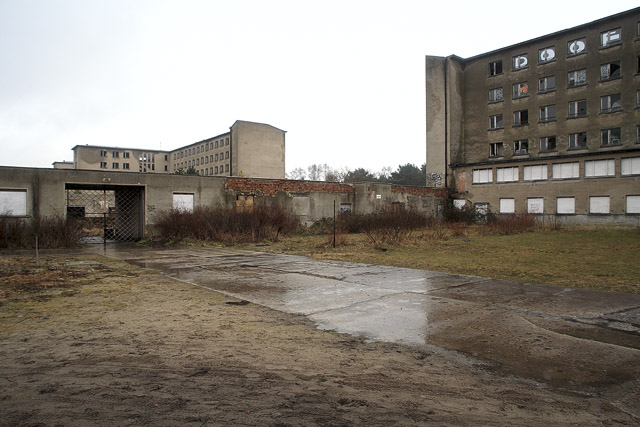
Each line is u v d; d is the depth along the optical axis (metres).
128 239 22.02
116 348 4.63
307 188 28.83
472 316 6.29
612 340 5.18
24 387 3.59
